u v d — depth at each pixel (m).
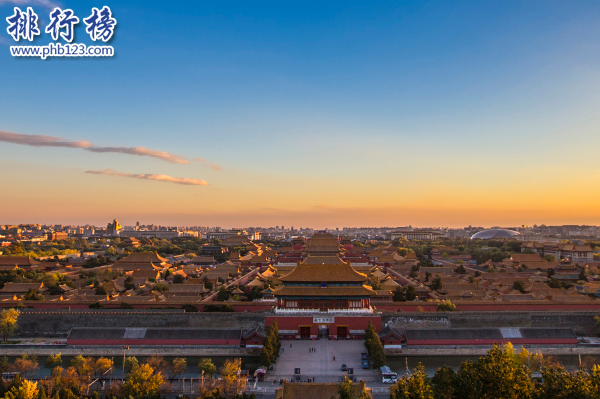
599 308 155.38
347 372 107.75
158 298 180.12
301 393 75.62
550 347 127.25
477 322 141.88
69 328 143.75
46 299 178.50
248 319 142.00
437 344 127.38
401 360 123.31
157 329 131.75
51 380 89.44
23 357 109.19
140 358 125.56
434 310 155.25
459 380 76.12
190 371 113.81
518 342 128.25
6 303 162.25
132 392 88.00
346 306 142.25
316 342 133.88
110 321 144.38
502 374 73.69
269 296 177.12
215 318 143.00
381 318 140.00
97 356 126.44
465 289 196.50
